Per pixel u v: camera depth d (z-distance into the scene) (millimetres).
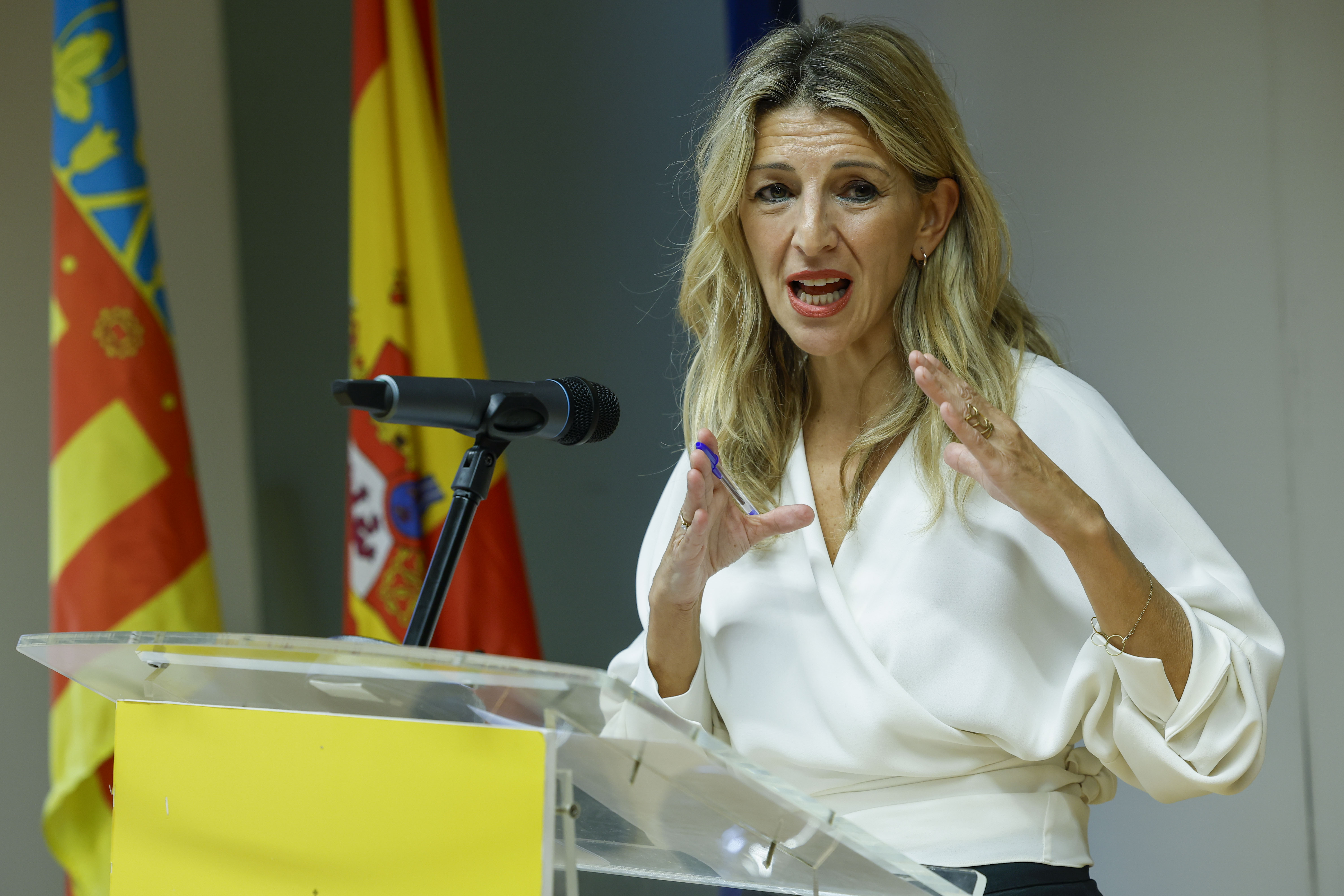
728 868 1831
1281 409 4402
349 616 4855
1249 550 4453
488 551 4840
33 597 5648
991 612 2496
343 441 6551
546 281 6367
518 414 2135
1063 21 4789
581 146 6293
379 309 4766
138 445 4590
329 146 6621
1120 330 4688
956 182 2742
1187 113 4566
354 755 1610
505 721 1512
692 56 6043
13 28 5781
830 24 2816
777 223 2691
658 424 6148
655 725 1361
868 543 2643
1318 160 4352
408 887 1547
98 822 4547
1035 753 2453
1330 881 4266
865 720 2502
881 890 1616
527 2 6414
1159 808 4555
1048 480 2172
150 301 4680
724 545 2479
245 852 1686
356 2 4914
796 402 2939
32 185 5797
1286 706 4359
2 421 5625
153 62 6570
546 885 1461
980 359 2691
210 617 4684
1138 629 2252
